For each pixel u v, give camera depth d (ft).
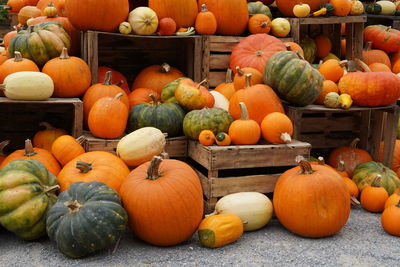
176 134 10.65
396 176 10.89
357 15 12.77
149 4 11.78
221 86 11.44
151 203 8.69
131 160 9.84
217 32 12.09
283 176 9.41
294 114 10.48
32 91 9.98
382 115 11.51
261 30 12.13
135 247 8.90
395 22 14.87
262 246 8.98
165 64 11.69
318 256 8.74
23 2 16.87
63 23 11.59
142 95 11.16
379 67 13.25
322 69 11.41
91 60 10.95
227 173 10.49
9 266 8.36
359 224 9.77
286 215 9.22
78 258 8.57
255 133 9.87
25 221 8.71
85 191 8.64
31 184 8.82
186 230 8.86
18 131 11.27
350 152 11.52
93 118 10.17
